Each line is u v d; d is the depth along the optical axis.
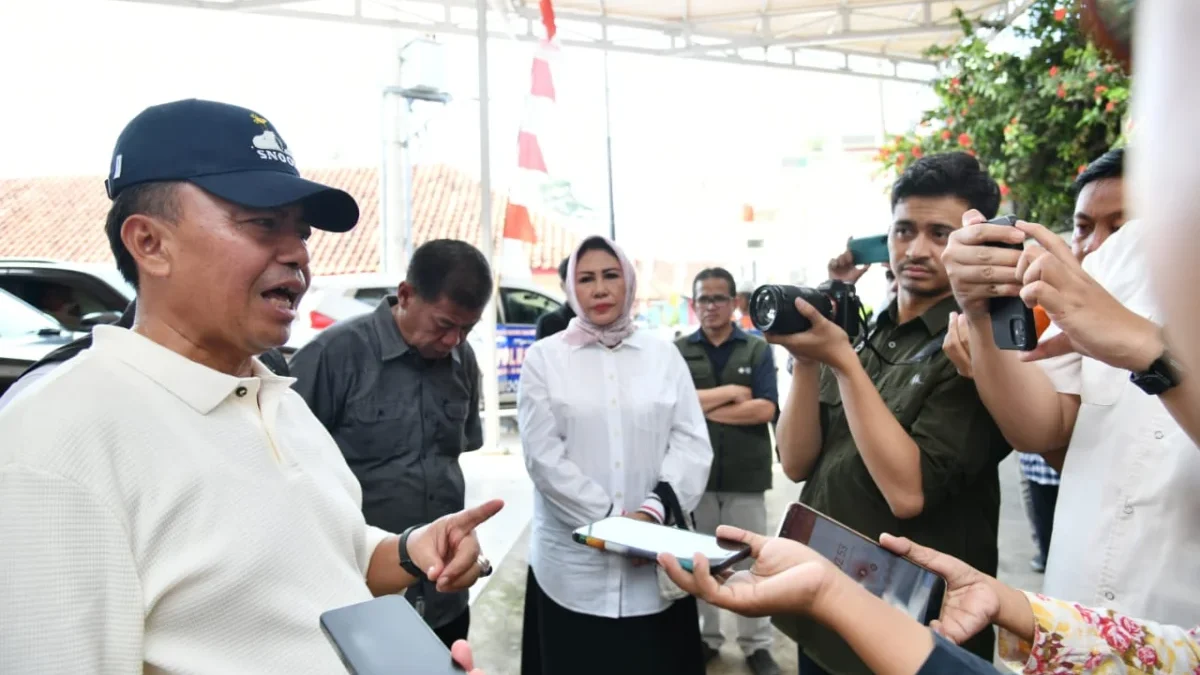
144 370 0.97
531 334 7.98
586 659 2.02
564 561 2.07
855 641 0.78
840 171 13.77
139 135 1.00
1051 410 1.35
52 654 0.81
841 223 13.77
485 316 6.69
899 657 0.75
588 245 2.22
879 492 1.53
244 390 1.05
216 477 0.96
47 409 0.88
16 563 0.81
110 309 4.55
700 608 3.07
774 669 2.89
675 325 13.55
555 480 2.05
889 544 1.09
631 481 2.12
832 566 0.84
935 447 1.42
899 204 1.58
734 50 8.49
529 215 6.12
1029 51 4.41
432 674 0.79
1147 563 1.16
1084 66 3.96
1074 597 1.26
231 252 1.00
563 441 2.14
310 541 1.05
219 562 0.93
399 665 0.80
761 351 3.24
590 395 2.14
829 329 1.37
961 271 1.20
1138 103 0.28
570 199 6.16
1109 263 1.37
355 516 1.20
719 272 3.30
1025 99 4.36
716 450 3.15
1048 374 1.39
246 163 1.01
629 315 2.25
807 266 13.94
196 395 0.99
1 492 0.82
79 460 0.86
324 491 1.14
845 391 1.41
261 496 1.01
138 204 1.00
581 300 2.20
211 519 0.94
